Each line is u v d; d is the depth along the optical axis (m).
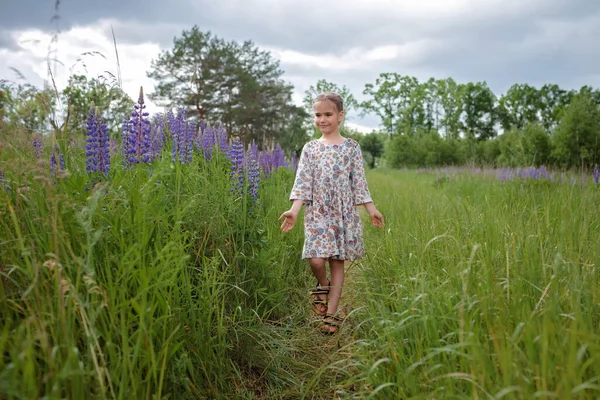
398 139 40.53
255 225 3.44
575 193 4.85
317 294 3.48
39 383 1.51
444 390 1.83
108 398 1.68
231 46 37.38
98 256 2.08
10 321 1.69
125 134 2.78
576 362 1.46
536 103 67.69
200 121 4.86
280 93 38.56
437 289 2.44
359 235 3.58
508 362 1.50
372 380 2.21
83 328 1.79
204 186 3.24
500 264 2.68
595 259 2.37
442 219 4.14
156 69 34.75
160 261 2.18
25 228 2.05
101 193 1.92
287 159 10.10
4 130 2.12
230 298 3.01
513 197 5.44
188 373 2.24
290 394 2.47
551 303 1.93
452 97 71.44
